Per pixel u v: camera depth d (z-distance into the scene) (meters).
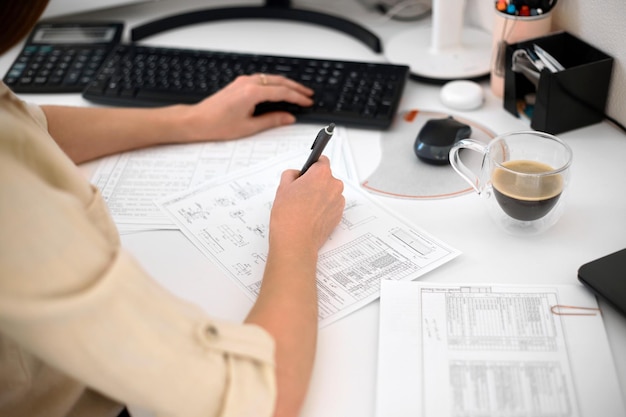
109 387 0.55
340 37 1.29
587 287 0.73
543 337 0.69
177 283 0.79
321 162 0.88
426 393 0.64
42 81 1.17
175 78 1.14
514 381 0.65
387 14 1.35
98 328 0.52
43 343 0.51
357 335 0.71
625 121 0.98
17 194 0.50
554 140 0.85
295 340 0.65
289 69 1.14
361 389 0.66
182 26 1.35
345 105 1.06
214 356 0.57
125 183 0.96
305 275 0.72
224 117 1.02
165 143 1.04
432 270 0.78
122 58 1.19
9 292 0.49
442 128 0.96
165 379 0.55
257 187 0.93
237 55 1.18
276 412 0.61
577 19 1.01
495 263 0.79
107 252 0.54
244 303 0.76
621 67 0.96
